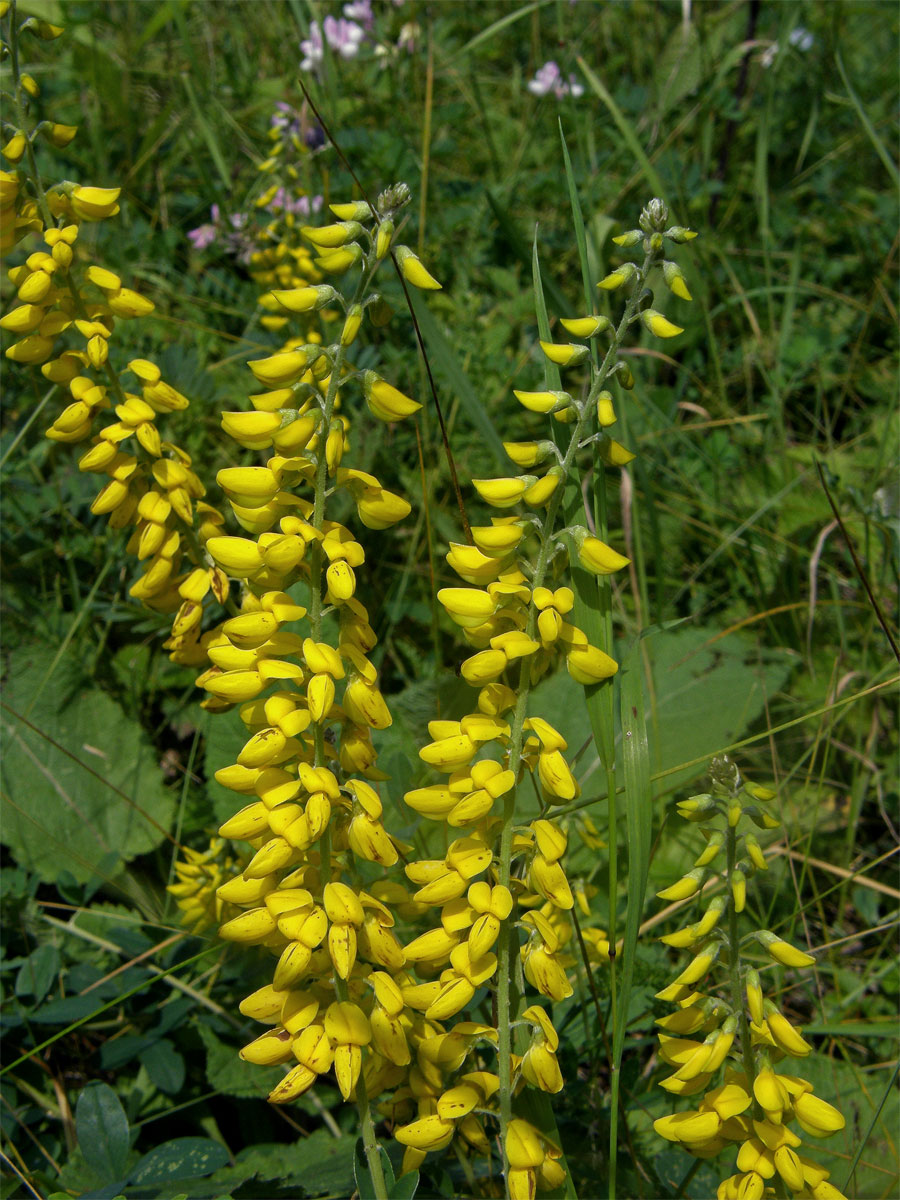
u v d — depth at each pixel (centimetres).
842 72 371
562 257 431
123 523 202
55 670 275
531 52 570
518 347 409
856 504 335
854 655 332
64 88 480
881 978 257
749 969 139
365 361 356
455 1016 191
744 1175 140
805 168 539
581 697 298
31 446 345
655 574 353
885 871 282
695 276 379
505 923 145
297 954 139
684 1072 138
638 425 382
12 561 313
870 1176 207
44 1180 193
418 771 247
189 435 337
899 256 454
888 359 418
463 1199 171
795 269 423
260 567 142
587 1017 214
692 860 267
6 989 235
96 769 271
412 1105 174
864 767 299
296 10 379
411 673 320
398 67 468
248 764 139
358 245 136
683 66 441
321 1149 209
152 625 292
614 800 157
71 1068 232
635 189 464
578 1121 196
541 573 140
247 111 503
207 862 233
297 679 143
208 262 426
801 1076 224
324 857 145
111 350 351
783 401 395
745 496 374
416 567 329
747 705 302
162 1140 225
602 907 257
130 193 432
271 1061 144
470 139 512
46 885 263
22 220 192
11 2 187
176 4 400
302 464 142
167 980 231
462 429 354
